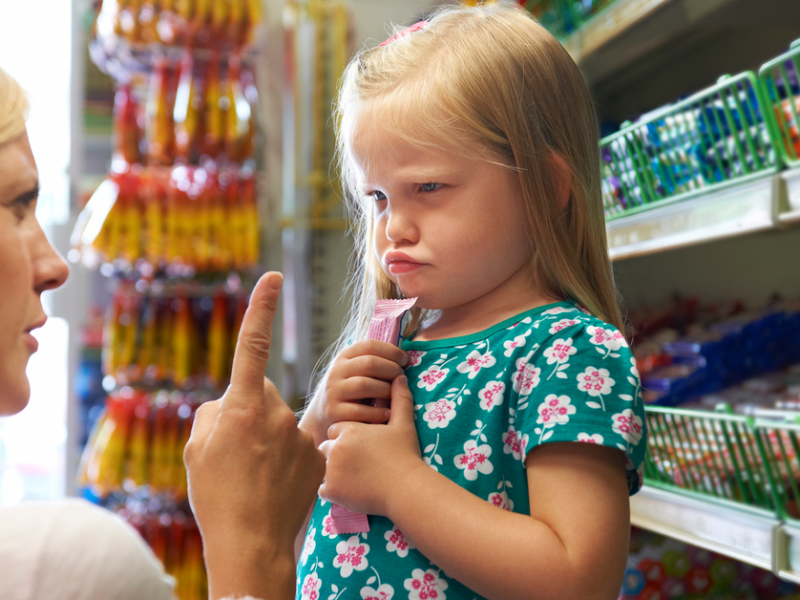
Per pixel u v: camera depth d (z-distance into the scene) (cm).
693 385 138
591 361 65
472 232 69
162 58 257
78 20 287
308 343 279
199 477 55
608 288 81
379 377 72
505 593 57
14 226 50
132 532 49
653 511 128
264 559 53
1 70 52
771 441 115
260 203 275
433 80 71
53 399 323
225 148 253
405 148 70
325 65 274
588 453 61
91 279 287
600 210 82
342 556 68
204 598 234
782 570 100
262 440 56
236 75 260
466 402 68
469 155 69
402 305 76
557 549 57
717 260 174
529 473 63
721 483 116
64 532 44
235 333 251
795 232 152
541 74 76
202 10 251
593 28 151
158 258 242
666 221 125
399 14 292
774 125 104
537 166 73
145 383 247
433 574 63
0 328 48
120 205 244
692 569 140
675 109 123
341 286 281
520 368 67
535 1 179
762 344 138
